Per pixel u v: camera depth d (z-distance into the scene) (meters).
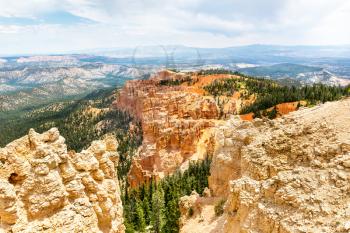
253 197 34.69
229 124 63.78
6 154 30.23
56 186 31.42
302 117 45.78
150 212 74.56
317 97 153.88
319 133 38.62
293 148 38.88
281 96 168.62
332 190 29.19
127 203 80.50
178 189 81.50
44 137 33.34
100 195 37.25
